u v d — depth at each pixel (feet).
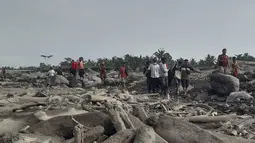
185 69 55.67
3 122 20.98
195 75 76.07
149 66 53.06
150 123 19.71
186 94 54.44
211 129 26.25
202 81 63.16
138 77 82.94
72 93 45.55
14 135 17.97
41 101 31.71
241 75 62.39
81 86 75.20
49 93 45.93
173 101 44.37
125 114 20.03
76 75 76.23
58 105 29.22
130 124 19.62
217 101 48.24
